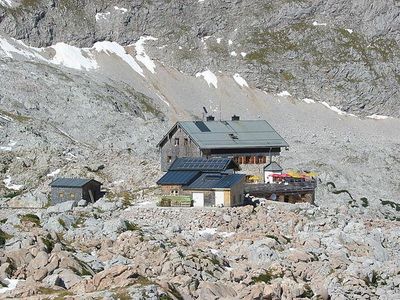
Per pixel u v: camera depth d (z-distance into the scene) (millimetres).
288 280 69438
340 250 81750
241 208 97125
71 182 110750
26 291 60406
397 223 99375
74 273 64812
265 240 82562
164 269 68562
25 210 99125
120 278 62031
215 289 64500
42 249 69438
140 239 79312
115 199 106500
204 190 102000
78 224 88750
